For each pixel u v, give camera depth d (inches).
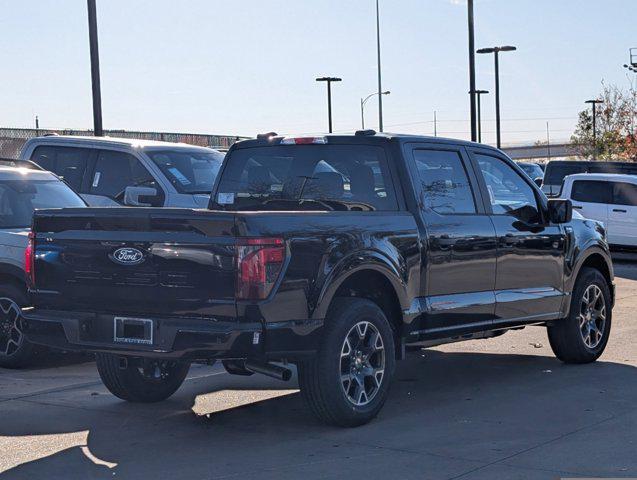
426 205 307.7
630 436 263.0
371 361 282.0
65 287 271.9
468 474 228.8
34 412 299.6
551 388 331.3
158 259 256.4
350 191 311.0
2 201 402.9
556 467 234.1
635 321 492.4
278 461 242.4
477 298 323.3
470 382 344.8
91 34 751.7
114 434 271.7
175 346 252.4
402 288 290.5
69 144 553.6
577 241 370.9
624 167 1075.3
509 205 345.7
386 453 248.7
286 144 321.4
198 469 236.2
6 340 374.6
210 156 565.0
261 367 264.7
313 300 259.4
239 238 248.2
